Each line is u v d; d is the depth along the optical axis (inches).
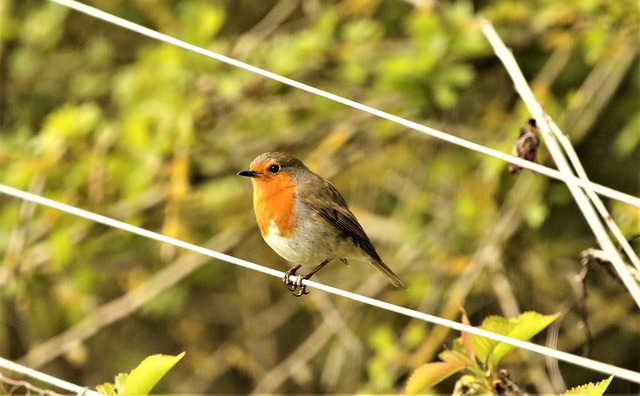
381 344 484.1
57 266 514.0
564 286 536.4
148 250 593.9
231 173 555.2
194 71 512.4
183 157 505.0
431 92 487.5
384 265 344.8
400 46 532.7
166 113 505.4
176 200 497.7
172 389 623.5
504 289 484.4
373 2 540.7
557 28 491.8
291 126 561.6
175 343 634.2
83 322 546.9
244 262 259.6
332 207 330.6
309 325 642.8
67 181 534.3
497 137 512.4
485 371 278.1
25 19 603.5
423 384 279.9
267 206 330.0
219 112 536.4
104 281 634.2
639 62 528.7
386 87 488.1
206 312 643.5
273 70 508.1
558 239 548.4
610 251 273.0
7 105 609.9
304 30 537.0
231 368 633.6
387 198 608.1
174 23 549.3
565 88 553.9
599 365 235.9
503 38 506.0
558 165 289.3
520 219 495.8
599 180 548.4
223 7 587.5
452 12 490.3
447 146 532.4
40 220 532.7
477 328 264.4
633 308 527.8
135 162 514.9
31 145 529.0
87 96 611.2
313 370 605.3
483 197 504.1
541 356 500.7
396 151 563.5
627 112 538.3
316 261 337.4
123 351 626.8
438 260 512.4
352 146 552.1
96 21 622.5
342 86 543.8
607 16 469.4
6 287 529.0
